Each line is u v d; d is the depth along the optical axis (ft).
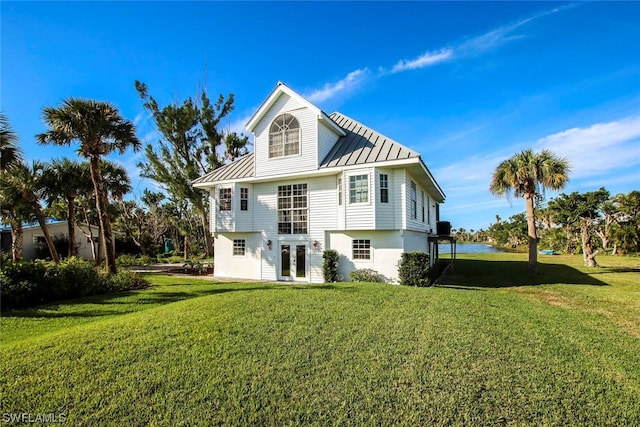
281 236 50.52
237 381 12.92
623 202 85.20
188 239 110.22
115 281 39.50
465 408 11.01
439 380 12.78
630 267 67.26
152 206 111.65
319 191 47.80
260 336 17.57
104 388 12.60
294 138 48.19
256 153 51.16
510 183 54.54
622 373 13.93
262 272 51.90
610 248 102.83
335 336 17.58
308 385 12.58
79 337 17.85
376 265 44.14
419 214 53.62
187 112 72.28
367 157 44.27
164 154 73.72
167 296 35.12
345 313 22.12
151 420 10.75
